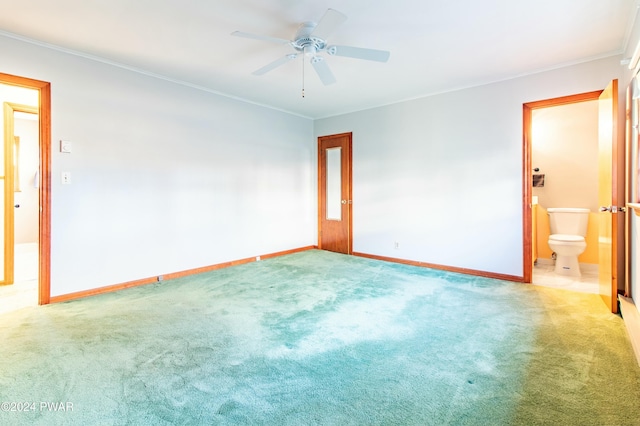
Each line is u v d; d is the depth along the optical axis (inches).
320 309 108.8
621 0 84.7
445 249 162.6
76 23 96.9
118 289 131.3
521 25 97.7
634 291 101.1
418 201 171.6
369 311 106.8
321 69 104.4
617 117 104.7
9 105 137.6
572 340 85.0
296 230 214.2
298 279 146.6
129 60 125.6
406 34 103.1
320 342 85.4
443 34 103.3
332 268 167.6
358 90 160.2
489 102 146.3
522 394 63.1
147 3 86.0
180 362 75.6
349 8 88.3
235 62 127.0
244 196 180.5
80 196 120.9
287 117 205.2
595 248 161.5
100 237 126.3
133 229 135.8
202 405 60.5
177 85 148.7
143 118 137.6
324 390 65.0
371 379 68.6
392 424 55.4
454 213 158.9
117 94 129.4
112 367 73.4
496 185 145.6
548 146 173.5
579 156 166.4
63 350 81.0
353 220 202.7
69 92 117.1
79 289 121.4
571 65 125.5
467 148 153.6
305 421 56.2
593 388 64.6
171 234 148.7
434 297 120.5
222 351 80.8
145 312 106.7
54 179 114.7
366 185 194.7
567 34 103.4
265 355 78.8
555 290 128.4
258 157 187.9
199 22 96.1
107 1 85.0
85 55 119.9
